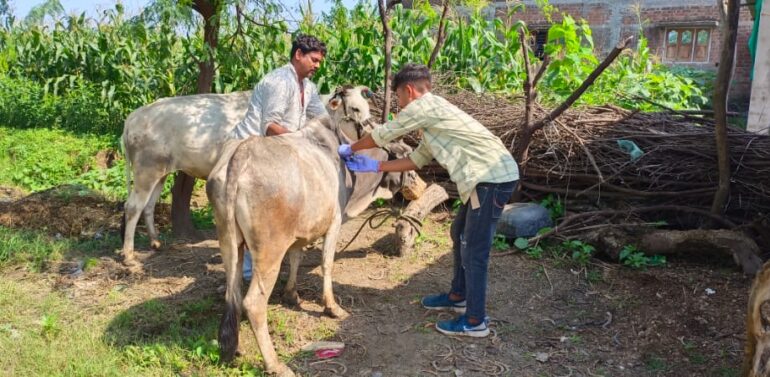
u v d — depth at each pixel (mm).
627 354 4094
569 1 14305
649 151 5961
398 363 3920
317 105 4902
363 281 5109
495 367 3896
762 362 3092
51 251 5523
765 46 6371
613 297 4855
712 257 5324
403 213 5746
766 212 5707
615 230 5551
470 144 3902
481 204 3893
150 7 5551
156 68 10172
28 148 8898
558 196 6359
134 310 4414
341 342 4102
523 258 5535
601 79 9062
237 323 3562
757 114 6496
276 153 3635
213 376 3668
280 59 8547
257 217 3498
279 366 3682
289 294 4594
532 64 9148
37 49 11789
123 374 3637
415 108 3900
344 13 8633
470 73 9070
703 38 13766
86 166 8586
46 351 3787
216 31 6398
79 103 10742
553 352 4102
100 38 10891
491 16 14328
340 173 4383
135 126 5266
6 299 4512
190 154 5223
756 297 3203
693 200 5953
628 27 14031
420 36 9086
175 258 5500
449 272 5324
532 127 6008
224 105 5375
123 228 5367
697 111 6551
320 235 4176
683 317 4473
